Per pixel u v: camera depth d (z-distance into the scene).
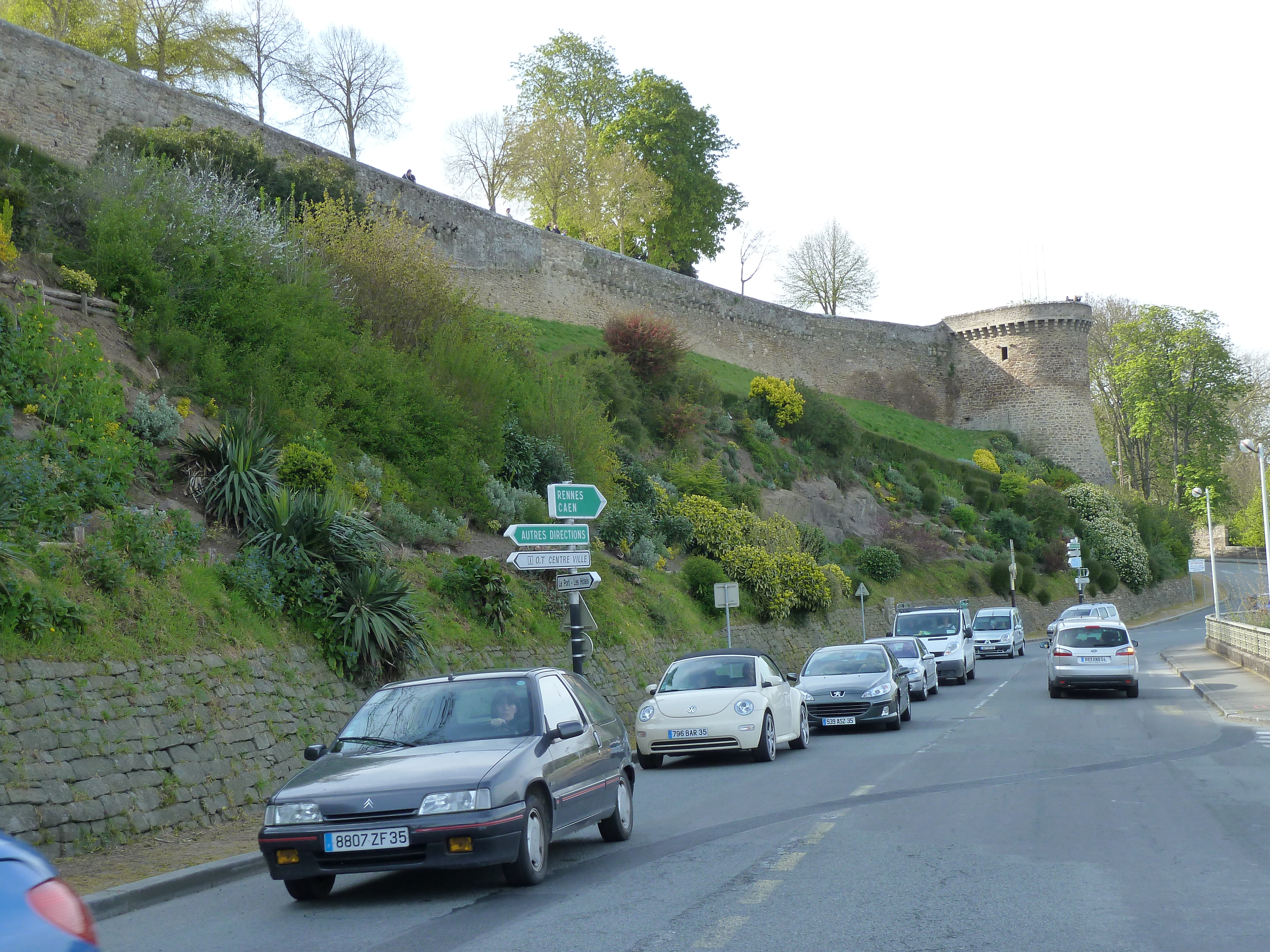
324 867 7.32
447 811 7.30
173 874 8.27
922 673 25.31
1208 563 96.00
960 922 6.16
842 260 86.50
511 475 26.61
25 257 19.61
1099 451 78.31
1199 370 82.00
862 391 75.38
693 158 69.62
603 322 55.47
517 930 6.48
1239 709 18.03
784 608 32.62
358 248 27.05
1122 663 22.22
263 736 12.20
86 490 13.74
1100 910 6.37
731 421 49.16
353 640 14.45
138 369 18.98
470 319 29.12
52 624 10.35
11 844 3.41
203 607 12.75
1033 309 77.38
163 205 22.44
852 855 8.25
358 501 19.64
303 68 53.03
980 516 62.91
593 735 9.41
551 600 21.25
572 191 62.28
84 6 44.03
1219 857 7.74
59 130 30.17
